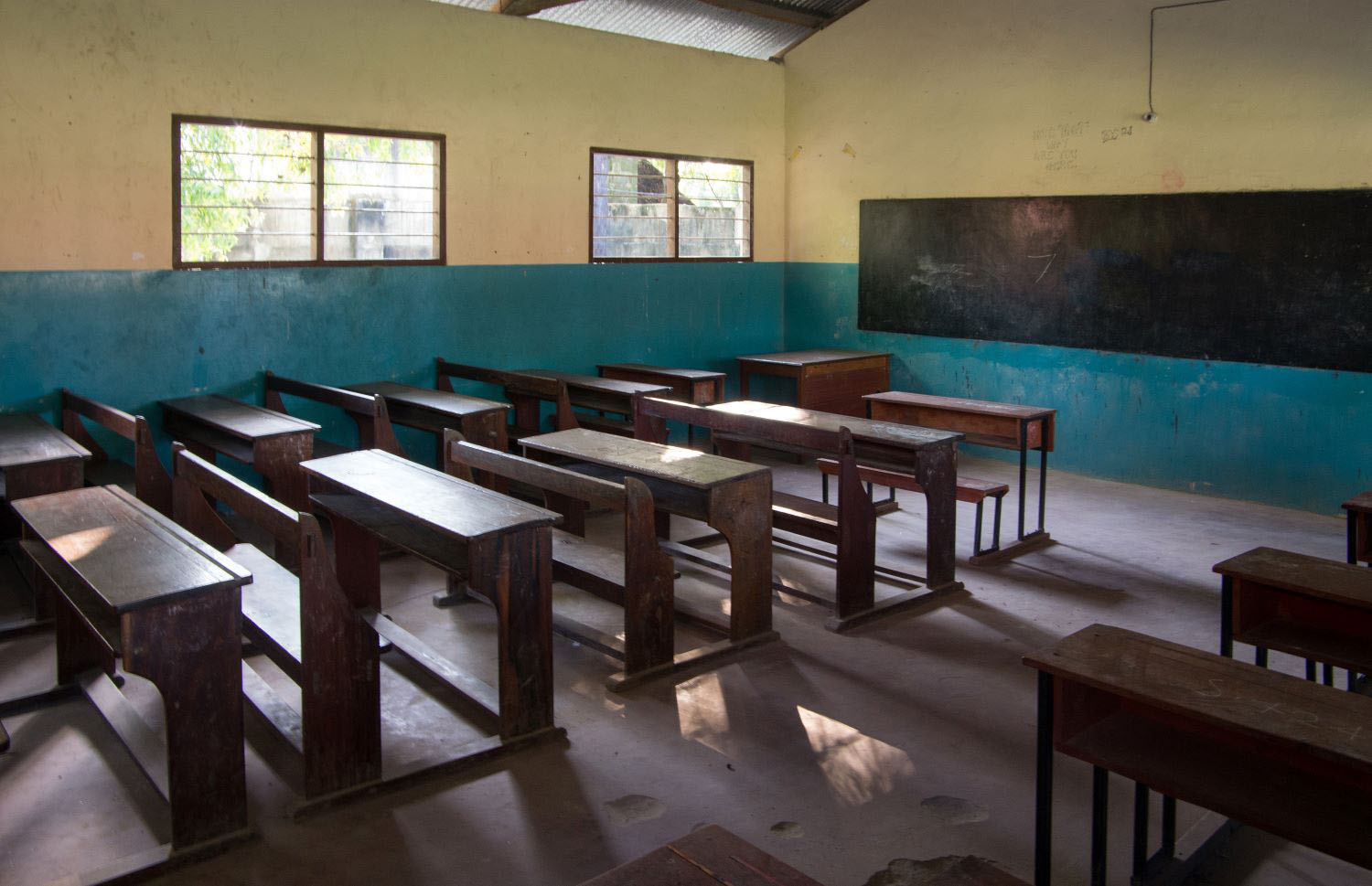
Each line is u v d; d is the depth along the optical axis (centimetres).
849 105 852
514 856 276
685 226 854
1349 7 594
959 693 378
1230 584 304
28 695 362
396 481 370
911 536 586
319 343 663
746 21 827
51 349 568
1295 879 266
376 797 304
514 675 329
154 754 315
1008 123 755
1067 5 713
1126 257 703
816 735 345
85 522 324
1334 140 608
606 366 786
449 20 690
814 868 270
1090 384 732
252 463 522
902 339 841
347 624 297
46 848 281
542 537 328
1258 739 199
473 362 734
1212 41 650
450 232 711
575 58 757
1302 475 641
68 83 557
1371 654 286
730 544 407
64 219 564
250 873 268
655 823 291
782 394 904
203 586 266
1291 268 632
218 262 617
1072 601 480
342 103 651
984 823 290
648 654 387
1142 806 256
